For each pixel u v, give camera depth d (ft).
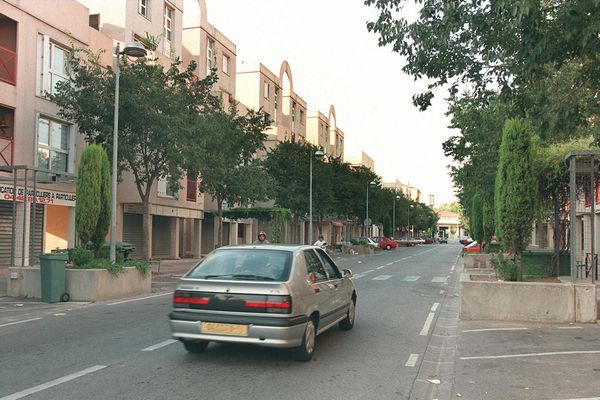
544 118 32.53
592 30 24.72
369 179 192.34
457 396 18.98
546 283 34.63
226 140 88.07
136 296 49.44
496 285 34.99
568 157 35.65
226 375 21.56
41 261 44.32
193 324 22.70
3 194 63.52
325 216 165.17
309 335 23.99
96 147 51.60
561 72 41.65
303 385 20.33
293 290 22.57
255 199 97.66
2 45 67.46
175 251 107.04
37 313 38.50
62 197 74.18
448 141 83.46
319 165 136.36
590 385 20.07
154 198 97.35
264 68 162.50
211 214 129.90
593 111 31.42
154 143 67.72
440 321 36.68
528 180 38.65
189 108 71.46
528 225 38.75
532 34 26.61
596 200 80.84
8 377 21.12
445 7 28.94
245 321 22.04
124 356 24.68
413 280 69.10
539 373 21.83
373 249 170.19
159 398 18.56
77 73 71.72
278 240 112.98
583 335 29.76
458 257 138.31
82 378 20.98
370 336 30.55
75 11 77.05
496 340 28.58
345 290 30.45
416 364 23.97
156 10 102.89
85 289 45.11
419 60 31.37
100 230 52.54
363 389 19.99
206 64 121.29
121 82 66.13
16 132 66.74
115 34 93.50
